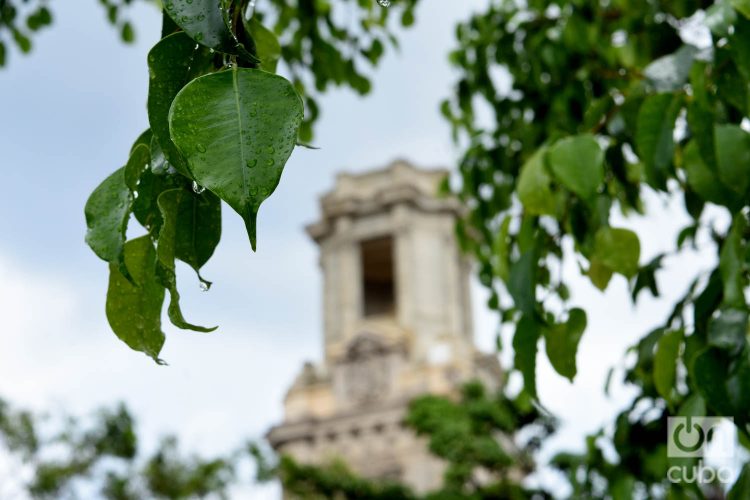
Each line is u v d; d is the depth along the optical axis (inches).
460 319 2057.1
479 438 903.1
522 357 138.6
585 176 132.1
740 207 136.7
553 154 134.3
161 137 71.0
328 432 1812.3
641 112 143.1
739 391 122.4
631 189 192.7
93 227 80.8
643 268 174.6
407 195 2091.5
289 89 65.2
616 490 183.9
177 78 72.5
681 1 207.0
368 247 2191.2
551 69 252.5
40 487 1065.5
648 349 156.0
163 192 74.6
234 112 64.4
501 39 295.6
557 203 163.5
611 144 170.9
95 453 1103.6
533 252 142.4
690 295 152.7
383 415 1785.2
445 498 893.8
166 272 72.2
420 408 952.9
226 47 67.5
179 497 1117.1
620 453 183.5
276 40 104.0
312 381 1908.2
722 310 128.2
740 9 127.3
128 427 1113.4
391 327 1941.4
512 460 888.9
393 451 1747.0
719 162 132.8
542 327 138.3
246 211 61.8
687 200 174.9
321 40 254.1
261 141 63.5
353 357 1886.1
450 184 334.6
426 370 1815.9
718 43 147.1
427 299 2009.1
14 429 1071.6
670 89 151.4
